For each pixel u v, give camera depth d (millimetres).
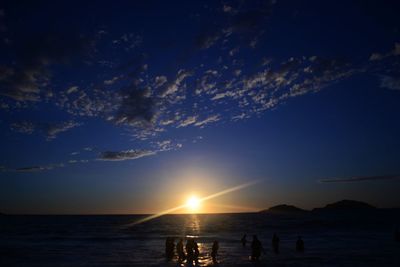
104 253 34562
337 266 24703
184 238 54719
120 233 68812
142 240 51750
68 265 26500
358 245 39250
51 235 62250
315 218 145750
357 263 26047
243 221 139250
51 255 32719
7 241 49312
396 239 42844
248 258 29719
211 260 28734
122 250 37500
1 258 30500
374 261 27016
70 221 146250
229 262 27375
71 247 40688
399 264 25516
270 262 26969
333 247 37375
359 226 78625
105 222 134625
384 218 123938
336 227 77875
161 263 27406
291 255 30922
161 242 48281
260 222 123188
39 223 121750
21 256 31844
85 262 28125
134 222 135375
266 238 53438
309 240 47156
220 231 74188
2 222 130875
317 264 25688
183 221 146375
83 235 62719
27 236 59812
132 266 25984
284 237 53844
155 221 148250
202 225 105312
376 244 40125
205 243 45469
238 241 48562
